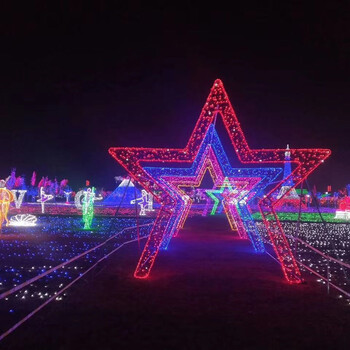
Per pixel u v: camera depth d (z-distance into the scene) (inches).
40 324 226.7
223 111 370.0
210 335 210.8
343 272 388.5
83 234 717.3
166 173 453.1
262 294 294.8
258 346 197.8
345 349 196.2
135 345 197.6
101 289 305.0
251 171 529.0
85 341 202.5
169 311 250.2
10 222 872.9
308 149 361.1
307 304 270.1
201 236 710.5
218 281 335.9
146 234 727.7
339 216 1286.9
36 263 424.5
